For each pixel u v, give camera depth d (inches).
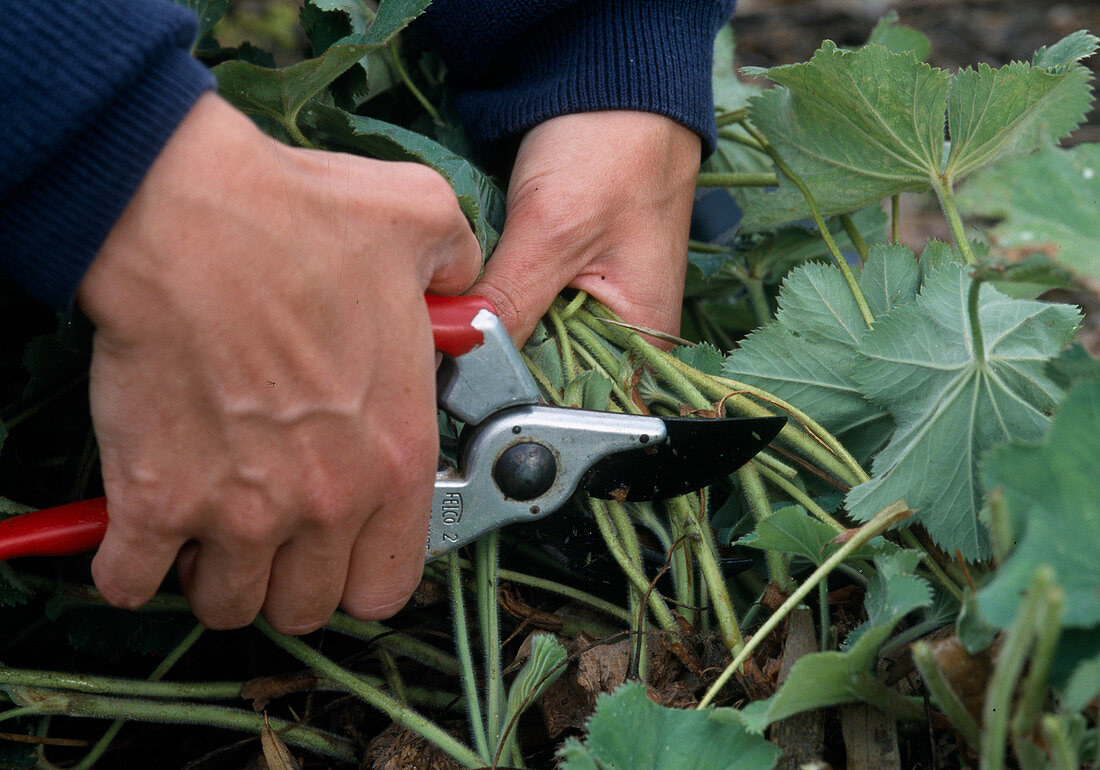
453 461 35.5
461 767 32.0
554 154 39.4
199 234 24.1
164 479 26.4
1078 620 16.9
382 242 27.4
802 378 36.2
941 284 33.6
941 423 32.0
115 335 24.7
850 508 31.2
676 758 25.3
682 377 35.9
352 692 34.9
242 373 25.4
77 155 23.3
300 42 120.6
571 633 35.8
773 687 27.9
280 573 29.9
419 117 50.3
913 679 28.6
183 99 23.9
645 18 41.2
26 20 23.0
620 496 33.1
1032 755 19.5
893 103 37.2
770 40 137.0
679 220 42.2
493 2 42.1
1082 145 19.4
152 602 35.9
